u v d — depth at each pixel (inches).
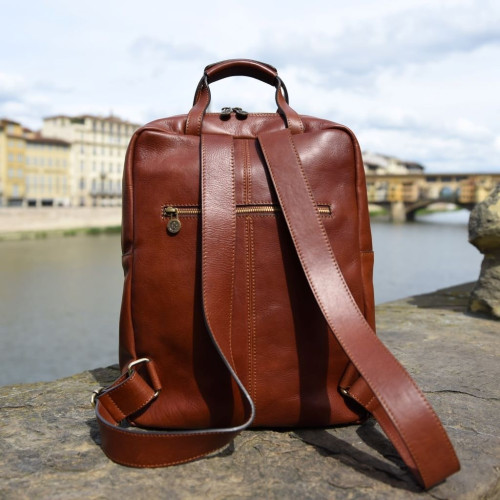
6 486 36.7
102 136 2273.6
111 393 43.6
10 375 489.1
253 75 55.7
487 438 44.2
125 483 37.2
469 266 937.5
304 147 46.2
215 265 42.9
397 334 79.7
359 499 35.2
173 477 38.0
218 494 35.8
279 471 38.8
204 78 50.8
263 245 44.9
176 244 44.4
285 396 44.7
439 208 3828.7
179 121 49.0
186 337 43.8
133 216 45.7
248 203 45.0
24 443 43.4
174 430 44.8
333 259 42.5
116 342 608.4
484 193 2154.3
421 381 58.4
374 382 37.5
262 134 46.8
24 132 2188.7
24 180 1977.1
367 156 3284.9
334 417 45.1
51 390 56.6
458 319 89.5
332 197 46.1
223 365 43.4
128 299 45.7
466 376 60.1
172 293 44.0
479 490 36.5
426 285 767.1
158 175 45.0
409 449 35.8
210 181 43.9
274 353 44.8
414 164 3661.4
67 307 753.6
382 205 2262.6
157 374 44.6
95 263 1107.9
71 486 36.8
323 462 40.2
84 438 44.5
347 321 40.2
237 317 44.6
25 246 1358.3
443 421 47.8
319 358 45.1
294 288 44.9
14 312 716.0
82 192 2209.6
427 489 36.3
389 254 1076.5
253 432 45.7
